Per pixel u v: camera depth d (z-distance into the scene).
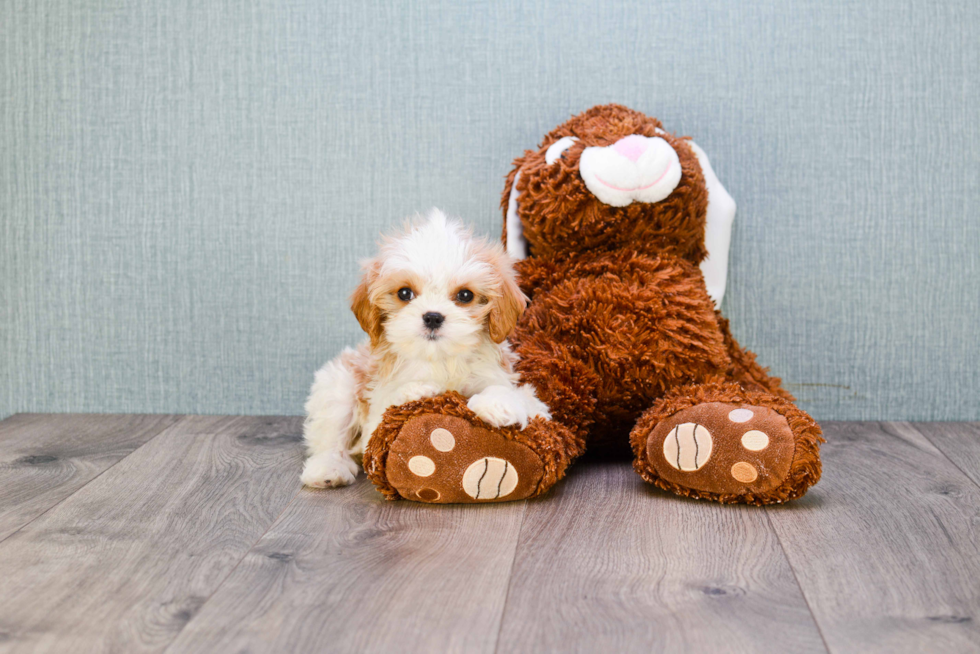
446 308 1.19
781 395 1.51
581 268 1.45
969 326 1.71
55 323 1.80
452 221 1.33
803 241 1.71
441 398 1.18
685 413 1.23
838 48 1.66
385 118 1.72
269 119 1.72
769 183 1.69
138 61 1.72
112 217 1.76
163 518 1.16
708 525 1.12
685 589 0.92
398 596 0.90
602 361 1.36
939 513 1.17
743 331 1.73
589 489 1.29
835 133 1.68
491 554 1.02
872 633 0.82
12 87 1.74
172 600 0.89
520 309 1.26
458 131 1.71
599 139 1.42
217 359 1.79
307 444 1.43
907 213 1.69
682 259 1.48
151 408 1.81
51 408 1.81
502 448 1.17
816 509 1.19
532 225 1.46
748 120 1.68
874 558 1.01
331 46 1.70
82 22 1.72
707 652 0.79
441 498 1.19
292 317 1.77
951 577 0.95
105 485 1.31
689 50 1.67
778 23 1.66
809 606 0.88
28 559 1.01
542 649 0.79
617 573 0.96
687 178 1.40
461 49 1.69
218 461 1.45
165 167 1.75
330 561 1.00
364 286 1.27
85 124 1.74
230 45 1.71
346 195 1.74
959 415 1.73
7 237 1.78
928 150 1.67
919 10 1.64
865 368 1.73
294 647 0.79
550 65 1.69
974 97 1.65
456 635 0.82
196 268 1.77
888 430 1.66
